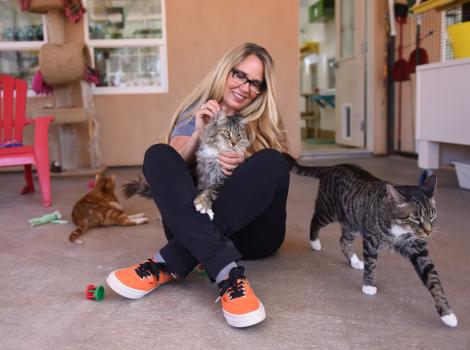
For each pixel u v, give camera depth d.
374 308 1.50
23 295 1.65
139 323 1.42
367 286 1.61
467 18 3.52
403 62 4.95
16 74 4.90
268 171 1.54
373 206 1.54
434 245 2.15
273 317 1.44
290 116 5.24
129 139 5.11
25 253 2.15
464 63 3.06
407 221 1.43
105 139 5.09
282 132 2.03
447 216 2.66
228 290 1.40
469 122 3.05
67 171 4.54
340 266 1.90
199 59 5.07
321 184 1.96
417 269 1.46
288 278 1.77
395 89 5.37
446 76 3.24
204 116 1.85
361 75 5.69
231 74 1.87
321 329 1.36
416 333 1.33
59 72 4.19
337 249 2.13
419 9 3.72
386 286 1.67
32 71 4.89
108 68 5.02
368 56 5.56
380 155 5.54
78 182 4.18
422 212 1.42
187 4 4.97
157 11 4.98
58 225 2.67
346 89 6.16
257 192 1.54
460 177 3.44
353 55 5.89
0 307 1.55
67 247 2.23
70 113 4.28
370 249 1.58
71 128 4.87
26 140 4.89
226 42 5.07
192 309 1.51
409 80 5.03
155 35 5.02
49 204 3.20
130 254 2.11
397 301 1.55
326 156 5.49
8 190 3.85
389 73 5.36
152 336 1.34
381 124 5.54
